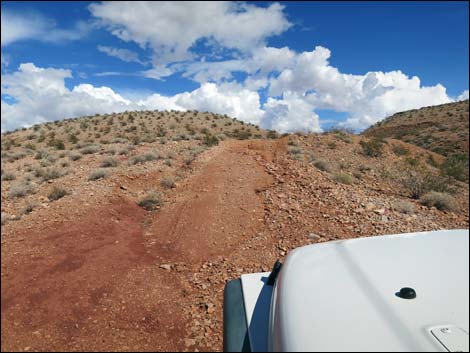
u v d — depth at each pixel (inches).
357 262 81.2
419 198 395.2
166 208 322.7
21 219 289.6
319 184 372.5
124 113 2108.8
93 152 684.7
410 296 67.8
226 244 246.4
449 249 84.2
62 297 176.2
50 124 1764.3
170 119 1927.9
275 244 242.7
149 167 458.0
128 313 165.6
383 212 297.0
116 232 268.4
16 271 201.0
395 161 569.3
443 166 631.8
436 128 2057.1
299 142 617.6
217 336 151.4
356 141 656.4
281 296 75.8
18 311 164.9
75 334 151.2
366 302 67.2
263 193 349.4
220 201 324.8
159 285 191.6
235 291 94.4
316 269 81.3
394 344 57.4
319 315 65.4
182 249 239.8
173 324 158.6
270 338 69.9
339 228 261.6
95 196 341.7
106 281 192.2
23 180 462.6
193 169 455.8
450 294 68.3
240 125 1962.4
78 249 230.8
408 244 89.4
